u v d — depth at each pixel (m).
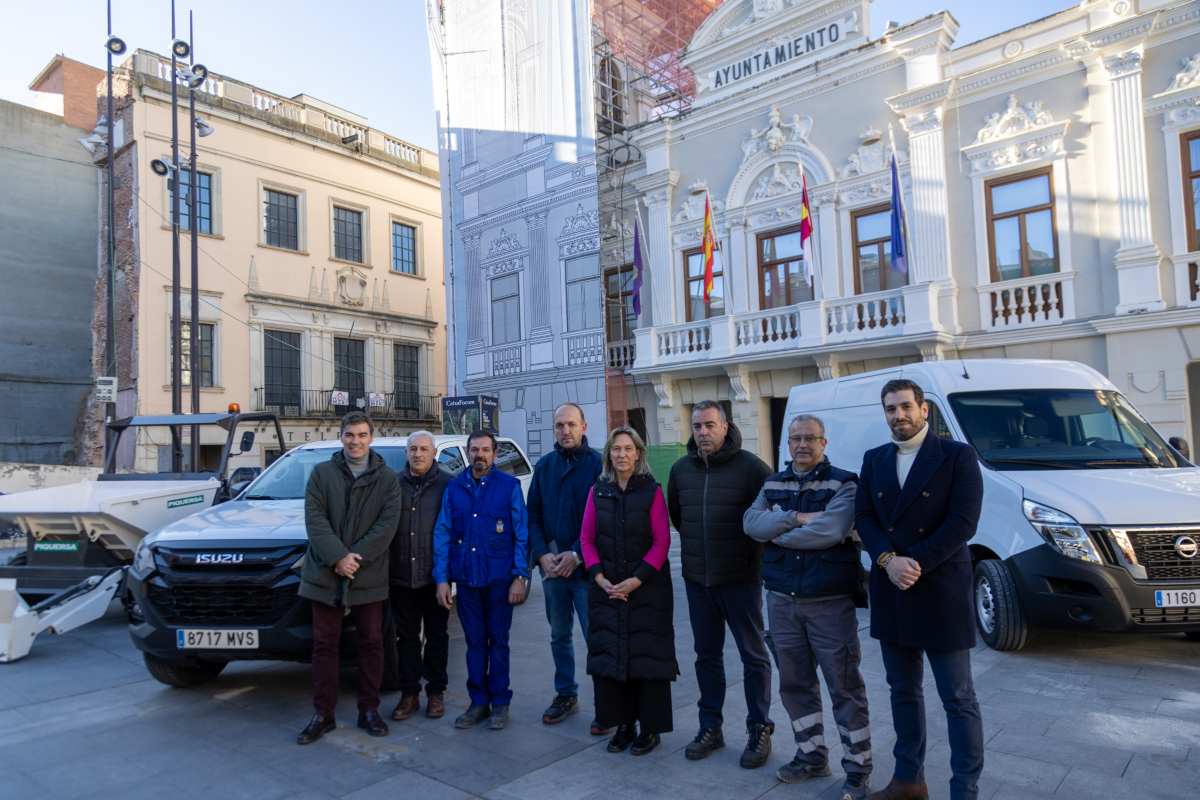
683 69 22.09
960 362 7.91
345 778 4.23
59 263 22.48
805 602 3.90
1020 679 5.58
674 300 18.52
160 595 5.25
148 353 20.81
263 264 23.28
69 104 23.34
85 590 7.35
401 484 5.25
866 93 15.88
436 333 28.36
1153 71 13.02
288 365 23.78
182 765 4.44
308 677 6.18
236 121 22.86
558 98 18.78
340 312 25.12
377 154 26.59
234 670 6.40
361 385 25.77
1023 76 14.13
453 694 5.70
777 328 16.36
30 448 21.70
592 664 4.39
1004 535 6.30
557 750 4.55
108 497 7.59
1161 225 12.89
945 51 15.09
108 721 5.20
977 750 3.44
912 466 3.62
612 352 19.56
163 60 21.86
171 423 8.96
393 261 27.22
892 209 14.68
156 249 21.14
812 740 4.05
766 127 17.20
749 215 17.45
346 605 4.76
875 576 3.71
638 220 18.70
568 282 18.53
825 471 4.04
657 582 4.41
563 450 5.19
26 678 6.26
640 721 4.39
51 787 4.17
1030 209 14.20
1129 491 6.01
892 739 4.56
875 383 8.72
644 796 3.91
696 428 4.34
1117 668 5.82
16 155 21.92
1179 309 12.47
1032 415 7.25
